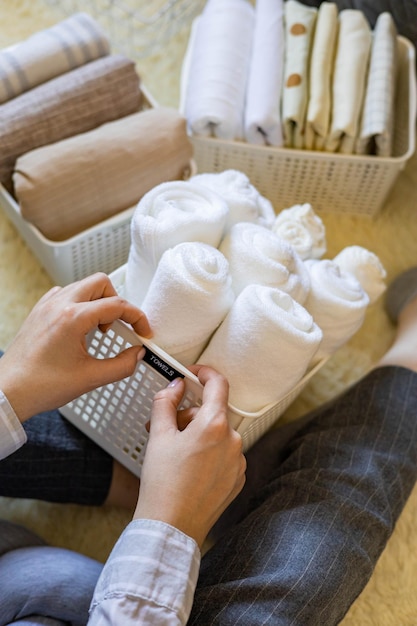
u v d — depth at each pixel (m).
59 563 0.77
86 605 0.74
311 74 1.04
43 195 0.88
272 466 0.92
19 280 1.08
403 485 0.82
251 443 0.89
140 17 1.31
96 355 0.75
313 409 1.04
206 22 1.09
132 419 0.77
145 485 0.60
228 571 0.69
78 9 1.31
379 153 1.04
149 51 1.30
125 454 0.83
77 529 0.94
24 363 0.64
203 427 0.60
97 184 0.91
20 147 0.93
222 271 0.66
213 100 1.01
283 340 0.64
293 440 0.89
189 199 0.74
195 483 0.59
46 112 0.94
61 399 0.66
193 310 0.65
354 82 1.03
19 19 1.29
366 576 0.72
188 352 0.71
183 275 0.64
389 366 0.94
